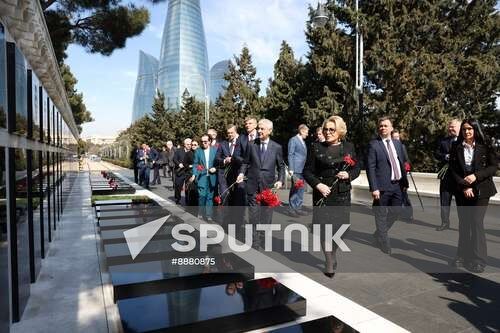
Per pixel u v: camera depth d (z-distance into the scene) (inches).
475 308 133.3
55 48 471.5
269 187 211.9
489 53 693.3
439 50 677.9
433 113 606.5
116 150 3073.3
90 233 251.4
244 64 1128.8
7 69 121.1
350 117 656.4
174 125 1334.9
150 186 644.7
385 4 622.5
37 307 133.2
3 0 148.4
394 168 205.8
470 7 704.4
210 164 287.1
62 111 405.4
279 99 936.3
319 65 714.2
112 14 445.4
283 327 107.9
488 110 738.2
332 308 132.3
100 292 147.3
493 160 171.2
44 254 193.2
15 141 127.4
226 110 1061.1
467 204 173.2
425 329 117.4
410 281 160.9
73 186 612.4
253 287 134.2
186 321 106.1
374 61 625.6
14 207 122.0
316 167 170.6
